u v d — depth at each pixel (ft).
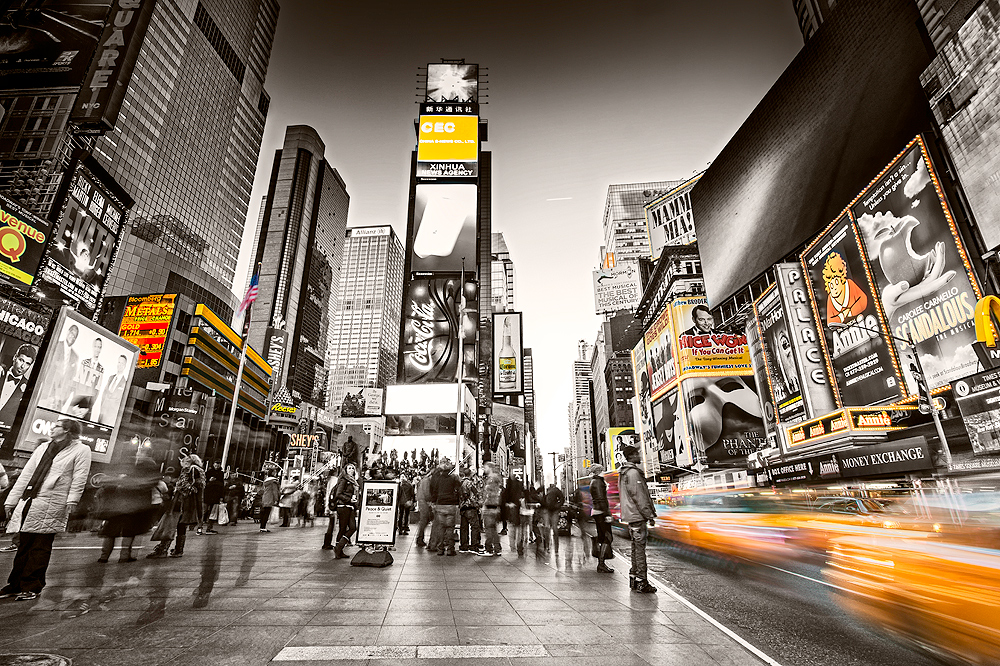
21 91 91.71
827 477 96.27
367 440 270.67
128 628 14.10
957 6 81.20
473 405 199.31
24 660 11.22
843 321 103.30
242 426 157.38
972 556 17.01
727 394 193.77
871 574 22.18
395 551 36.22
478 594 20.57
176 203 339.36
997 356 66.23
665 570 29.45
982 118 73.97
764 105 152.35
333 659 11.93
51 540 18.15
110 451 78.74
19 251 66.28
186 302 143.13
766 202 150.82
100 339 77.25
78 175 89.76
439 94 241.14
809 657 13.20
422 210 225.56
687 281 244.01
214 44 392.27
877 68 108.17
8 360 62.95
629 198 629.92
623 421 426.51
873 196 94.68
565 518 54.19
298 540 41.60
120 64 93.66
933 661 12.97
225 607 16.93
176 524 29.45
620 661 12.35
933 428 77.51
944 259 77.77
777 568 30.17
